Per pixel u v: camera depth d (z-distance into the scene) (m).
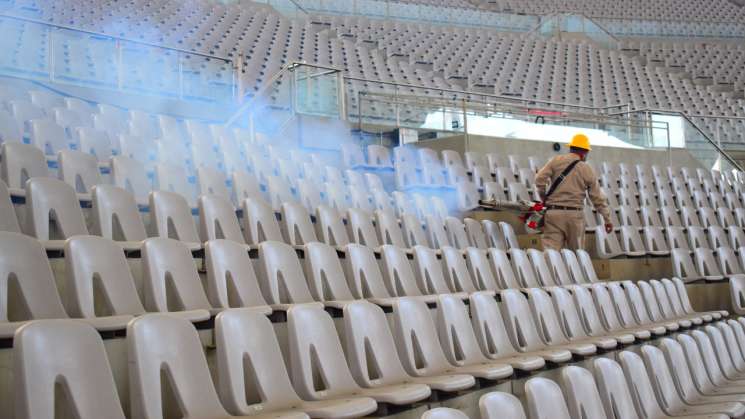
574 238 7.55
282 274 4.31
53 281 3.28
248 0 20.14
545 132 11.65
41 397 2.35
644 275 8.55
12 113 6.94
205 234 4.96
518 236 8.34
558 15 23.11
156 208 4.69
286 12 20.62
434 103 10.93
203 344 3.61
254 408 3.06
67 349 2.46
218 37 17.62
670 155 13.05
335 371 3.50
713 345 5.87
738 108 20.84
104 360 2.57
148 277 3.63
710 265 8.66
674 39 24.88
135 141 7.12
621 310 6.52
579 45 22.16
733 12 26.59
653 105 20.12
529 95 19.36
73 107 8.27
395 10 22.84
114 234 4.48
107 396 2.54
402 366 3.87
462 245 7.26
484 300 4.77
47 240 3.83
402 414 3.53
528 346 4.99
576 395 3.51
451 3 24.52
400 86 11.05
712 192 12.34
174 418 3.08
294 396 3.24
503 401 2.90
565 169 7.53
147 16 17.12
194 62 10.30
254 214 5.33
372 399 3.20
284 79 10.18
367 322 3.79
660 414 4.37
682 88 21.03
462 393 3.88
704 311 8.30
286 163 8.16
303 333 3.43
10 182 4.86
